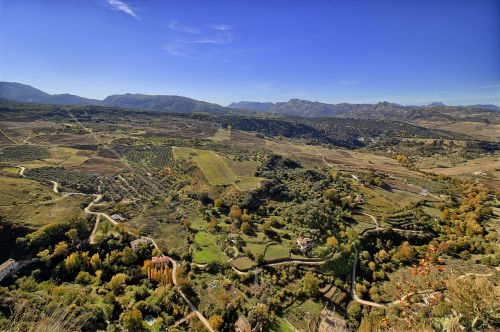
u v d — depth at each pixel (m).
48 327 16.75
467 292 18.53
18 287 59.53
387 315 62.66
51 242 73.12
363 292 71.00
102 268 69.88
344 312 65.19
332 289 70.75
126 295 62.56
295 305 65.12
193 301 62.97
